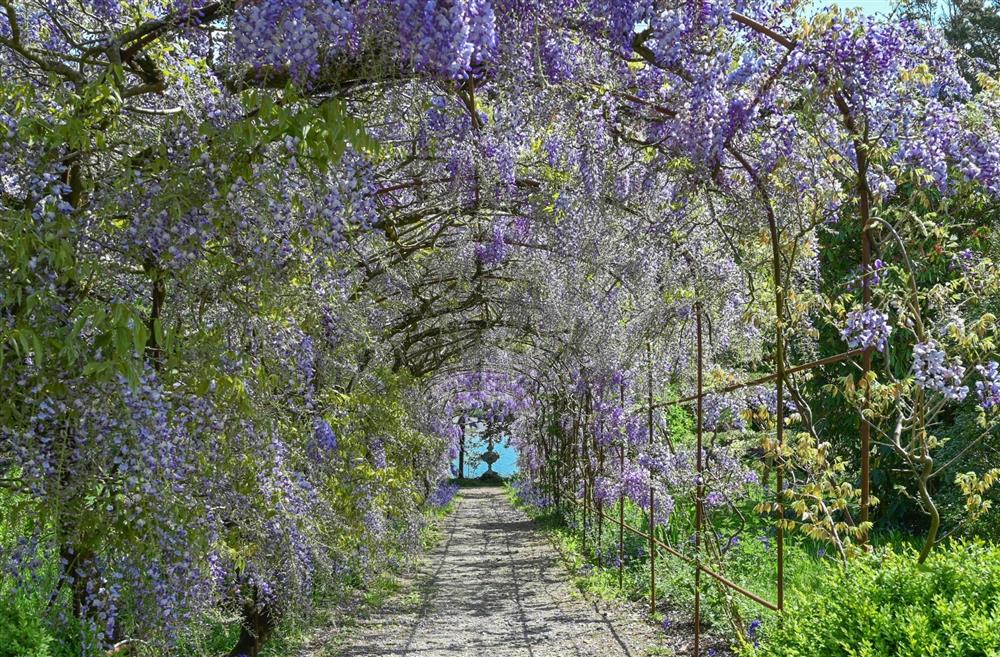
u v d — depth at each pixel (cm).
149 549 276
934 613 273
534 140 515
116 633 306
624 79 395
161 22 302
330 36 276
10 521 263
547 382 1475
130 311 234
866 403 332
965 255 354
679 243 550
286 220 288
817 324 848
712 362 628
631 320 718
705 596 650
